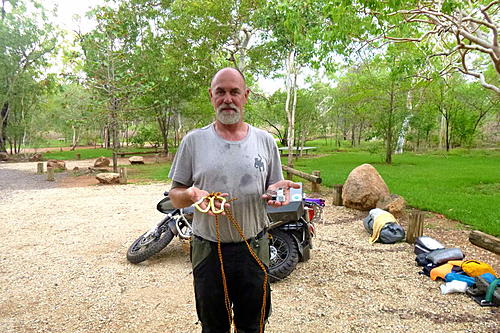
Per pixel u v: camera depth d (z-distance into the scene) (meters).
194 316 3.60
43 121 35.03
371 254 5.40
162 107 22.00
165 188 12.23
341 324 3.44
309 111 28.30
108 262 5.14
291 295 4.06
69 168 21.06
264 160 2.19
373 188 8.13
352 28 9.11
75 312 3.71
